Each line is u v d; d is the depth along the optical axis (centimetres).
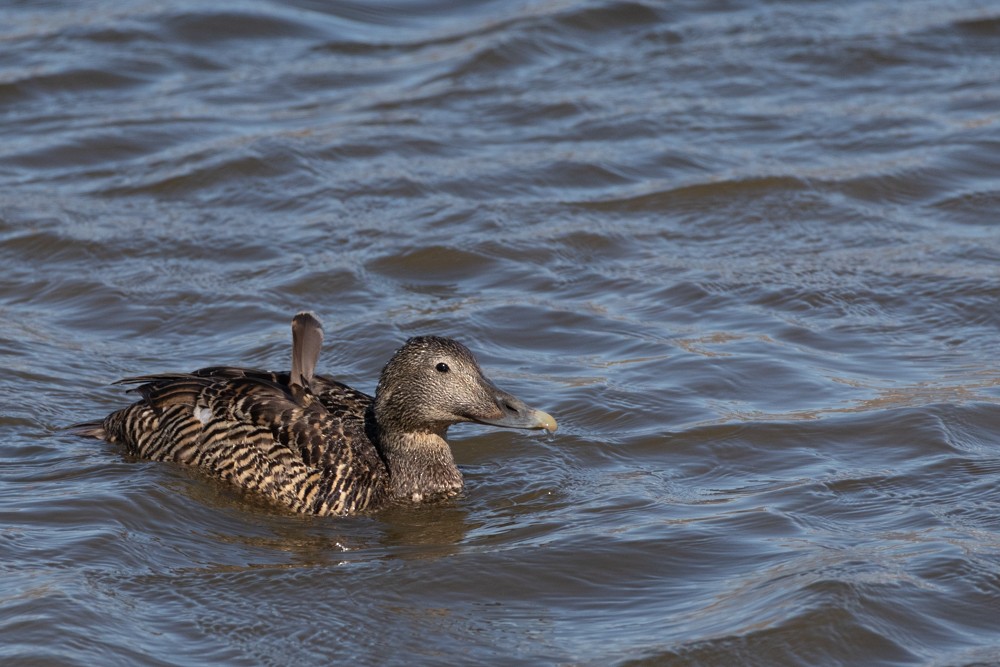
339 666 923
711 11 2712
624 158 2055
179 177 1972
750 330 1556
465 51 2478
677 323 1582
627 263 1753
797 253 1777
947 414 1324
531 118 2217
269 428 1198
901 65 2452
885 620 970
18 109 2222
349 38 2572
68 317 1587
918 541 1088
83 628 950
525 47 2491
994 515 1134
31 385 1396
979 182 1975
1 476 1202
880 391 1391
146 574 1043
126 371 1448
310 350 1233
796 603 984
